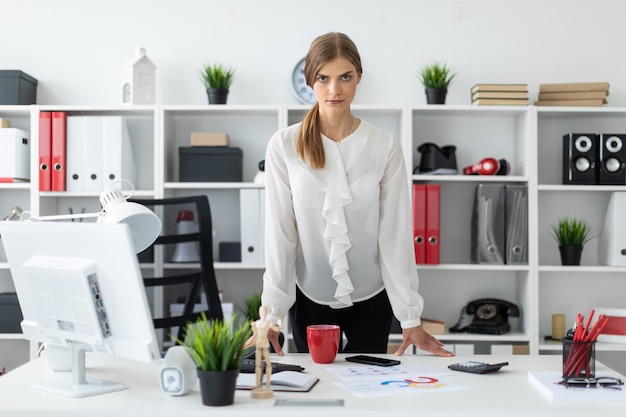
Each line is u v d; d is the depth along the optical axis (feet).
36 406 4.61
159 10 12.96
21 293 5.48
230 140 13.05
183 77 12.94
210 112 12.55
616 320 12.03
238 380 5.27
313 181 6.97
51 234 5.11
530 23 12.87
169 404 4.65
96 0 13.00
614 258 12.17
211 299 9.14
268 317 6.88
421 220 11.98
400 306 7.04
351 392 4.97
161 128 12.07
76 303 5.02
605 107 12.12
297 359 6.23
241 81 12.93
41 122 12.09
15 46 12.99
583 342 4.97
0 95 12.20
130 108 12.04
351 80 6.59
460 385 5.16
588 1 12.87
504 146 12.95
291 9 12.91
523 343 12.24
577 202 12.98
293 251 7.28
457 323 12.46
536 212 11.98
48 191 12.09
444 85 12.20
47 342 5.47
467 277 12.94
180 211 12.46
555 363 6.02
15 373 5.64
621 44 12.90
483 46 12.87
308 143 6.94
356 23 12.87
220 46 12.94
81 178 12.12
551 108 12.07
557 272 12.94
